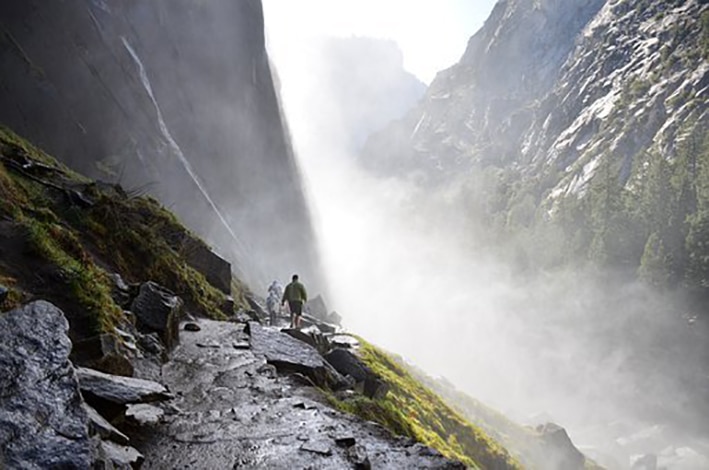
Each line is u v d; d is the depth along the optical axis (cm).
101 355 694
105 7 4003
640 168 12069
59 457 374
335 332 2386
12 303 643
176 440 622
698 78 13638
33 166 1491
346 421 754
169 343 1045
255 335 1272
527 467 2216
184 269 1702
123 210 1712
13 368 413
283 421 724
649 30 17988
